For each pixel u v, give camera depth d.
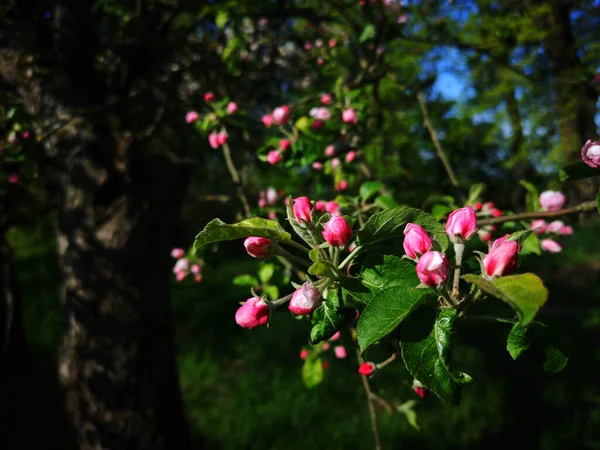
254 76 3.80
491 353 5.57
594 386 4.78
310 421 4.42
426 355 0.78
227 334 6.39
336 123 2.30
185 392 5.08
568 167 1.10
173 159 3.08
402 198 2.74
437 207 1.90
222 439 4.28
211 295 7.79
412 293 0.82
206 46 3.45
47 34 2.95
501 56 4.16
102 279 2.89
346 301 0.98
